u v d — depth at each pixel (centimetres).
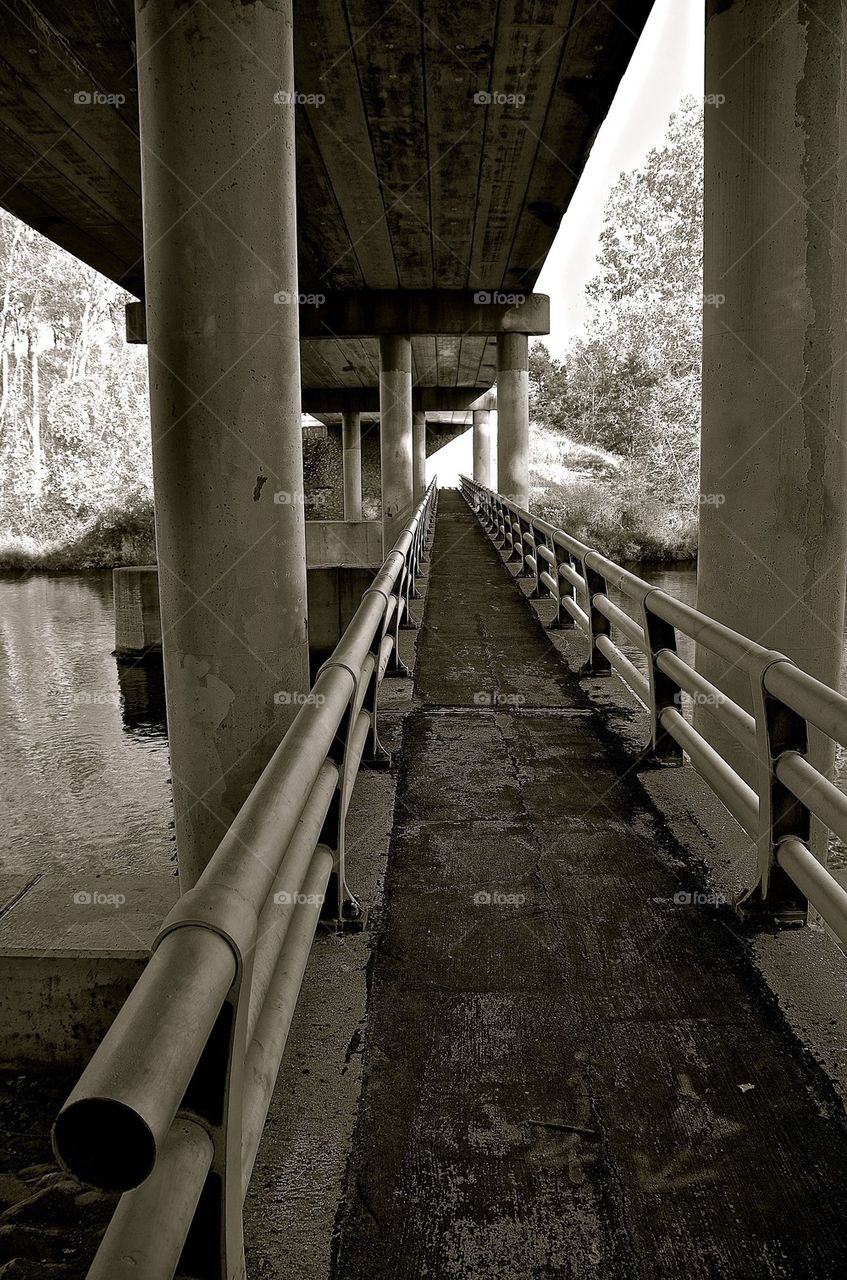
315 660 1777
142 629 1895
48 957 377
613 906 346
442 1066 255
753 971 299
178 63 389
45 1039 380
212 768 425
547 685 711
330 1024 274
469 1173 216
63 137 1188
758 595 482
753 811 346
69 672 1872
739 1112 236
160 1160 131
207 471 407
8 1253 302
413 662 789
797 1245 197
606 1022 275
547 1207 207
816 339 460
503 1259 194
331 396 3881
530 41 957
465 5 880
